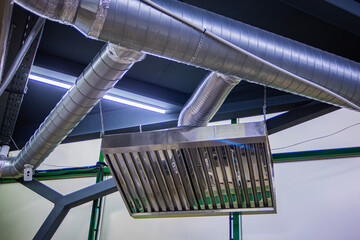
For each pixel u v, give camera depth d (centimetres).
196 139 330
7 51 376
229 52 300
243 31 307
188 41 288
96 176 603
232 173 354
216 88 374
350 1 350
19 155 493
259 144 327
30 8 256
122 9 267
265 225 507
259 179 354
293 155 525
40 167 625
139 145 341
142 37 279
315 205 497
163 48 289
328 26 407
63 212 545
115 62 324
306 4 352
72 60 453
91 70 343
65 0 254
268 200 368
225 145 331
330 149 515
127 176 371
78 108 380
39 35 376
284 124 490
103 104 530
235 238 509
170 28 281
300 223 494
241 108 498
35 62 437
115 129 524
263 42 311
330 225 482
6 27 265
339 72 334
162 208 391
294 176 519
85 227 574
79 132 534
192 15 291
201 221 535
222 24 300
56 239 575
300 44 331
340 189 495
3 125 497
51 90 506
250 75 318
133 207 396
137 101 505
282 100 490
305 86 334
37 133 442
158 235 543
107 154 354
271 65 297
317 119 540
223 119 521
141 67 470
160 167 358
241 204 376
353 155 507
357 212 479
